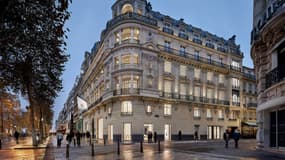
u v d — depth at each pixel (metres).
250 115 57.78
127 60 38.53
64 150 22.22
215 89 50.56
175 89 43.62
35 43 7.93
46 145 28.89
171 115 42.06
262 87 17.48
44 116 50.12
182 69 45.41
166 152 18.69
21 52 8.79
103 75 46.06
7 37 6.41
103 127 44.62
